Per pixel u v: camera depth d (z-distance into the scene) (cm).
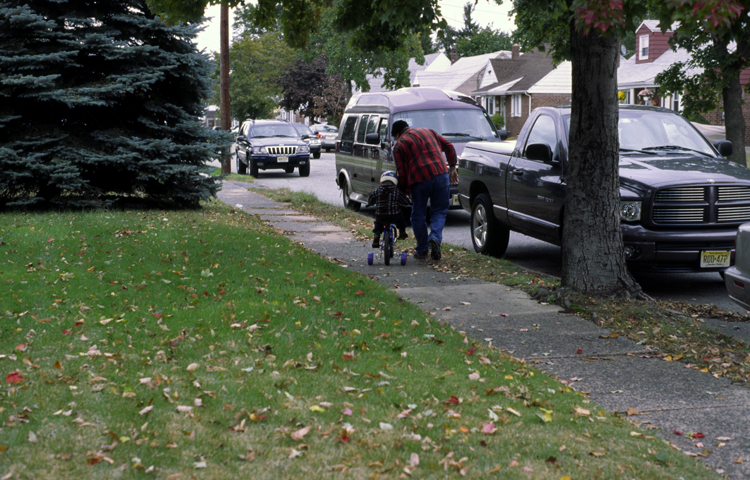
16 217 1151
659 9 520
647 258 753
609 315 646
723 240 748
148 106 1325
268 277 760
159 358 483
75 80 1290
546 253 1084
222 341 529
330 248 1073
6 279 698
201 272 766
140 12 1348
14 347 498
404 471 337
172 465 338
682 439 398
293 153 2614
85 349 500
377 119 1477
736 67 1944
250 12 1015
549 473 343
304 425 386
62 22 1300
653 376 501
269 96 6788
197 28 1360
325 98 6412
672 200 748
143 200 1412
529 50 1936
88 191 1328
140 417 387
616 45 671
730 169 798
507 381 472
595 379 496
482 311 678
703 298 782
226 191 1952
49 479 320
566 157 852
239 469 336
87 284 690
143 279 726
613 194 688
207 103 1434
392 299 698
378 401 425
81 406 398
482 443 373
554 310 678
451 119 1433
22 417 378
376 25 932
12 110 1255
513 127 5597
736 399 457
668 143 898
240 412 394
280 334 548
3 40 1259
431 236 945
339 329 571
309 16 1012
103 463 336
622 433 396
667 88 2098
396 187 925
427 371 485
